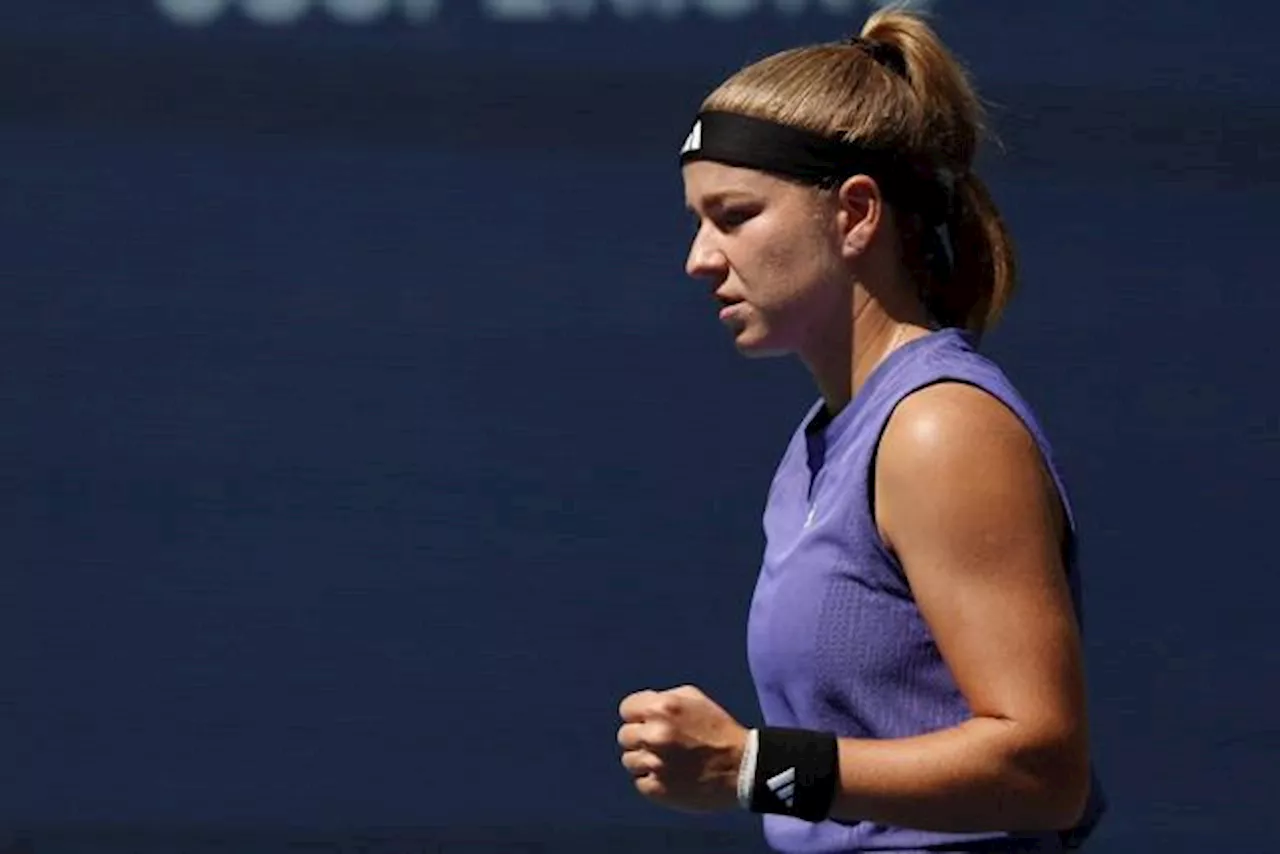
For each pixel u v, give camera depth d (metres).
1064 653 7.36
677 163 19.89
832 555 7.76
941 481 7.41
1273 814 19.92
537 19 19.86
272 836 19.36
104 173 19.56
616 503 19.70
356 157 19.72
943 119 8.12
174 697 19.39
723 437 19.78
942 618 7.43
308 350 19.61
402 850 19.44
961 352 7.82
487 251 19.77
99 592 19.39
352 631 19.48
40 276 19.50
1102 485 20.08
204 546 19.47
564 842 19.52
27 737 19.31
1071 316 20.16
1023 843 7.76
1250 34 20.30
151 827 19.31
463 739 19.52
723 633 19.70
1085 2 20.17
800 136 7.93
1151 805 19.86
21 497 19.38
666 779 7.39
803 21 19.97
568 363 19.75
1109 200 20.19
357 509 19.56
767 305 8.02
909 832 7.80
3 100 19.50
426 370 19.66
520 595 19.61
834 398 8.21
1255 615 20.09
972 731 7.30
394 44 19.77
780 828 8.23
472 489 19.62
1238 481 20.17
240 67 19.69
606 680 19.61
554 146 19.84
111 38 19.59
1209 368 20.22
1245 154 20.28
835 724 7.84
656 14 19.92
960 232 8.29
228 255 19.61
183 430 19.50
